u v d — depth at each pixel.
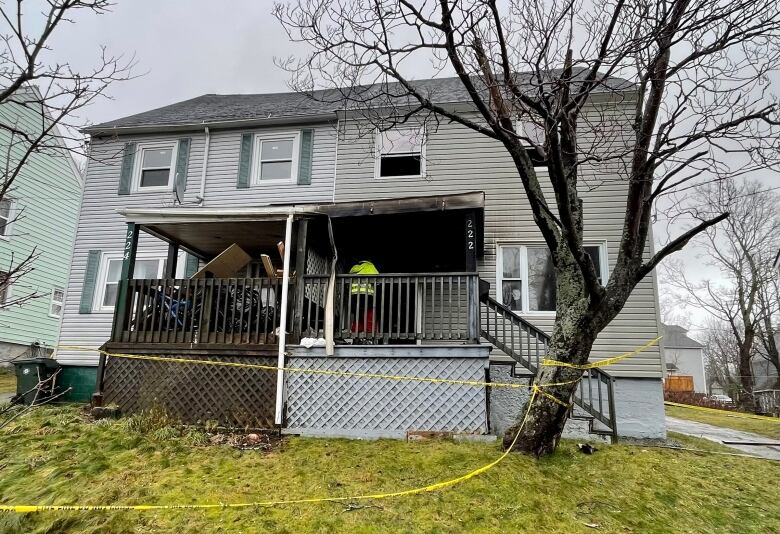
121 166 11.86
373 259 10.35
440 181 10.56
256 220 7.95
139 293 7.93
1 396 10.46
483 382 6.81
